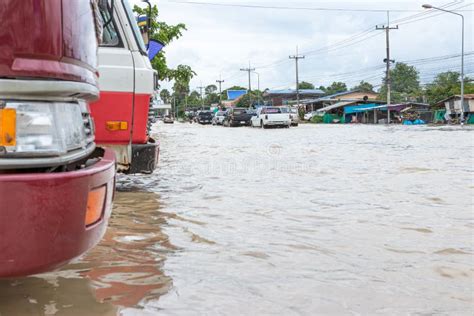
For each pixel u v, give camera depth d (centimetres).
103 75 605
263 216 559
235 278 359
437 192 704
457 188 736
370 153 1331
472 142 1756
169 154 1336
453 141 1822
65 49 255
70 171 251
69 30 259
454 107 4588
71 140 271
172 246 439
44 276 352
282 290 338
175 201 647
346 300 321
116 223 523
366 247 438
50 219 236
